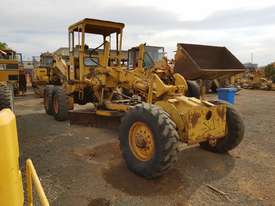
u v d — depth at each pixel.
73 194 2.93
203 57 4.54
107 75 6.01
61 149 4.50
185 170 3.62
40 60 16.17
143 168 3.29
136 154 3.52
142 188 3.09
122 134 3.69
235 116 4.05
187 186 3.15
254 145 4.82
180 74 4.27
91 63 6.72
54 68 10.20
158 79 4.27
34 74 14.74
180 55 4.15
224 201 2.82
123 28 6.66
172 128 3.16
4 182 1.10
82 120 6.25
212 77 4.32
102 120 5.95
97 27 6.47
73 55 6.97
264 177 3.42
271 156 4.23
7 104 5.88
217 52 4.73
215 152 4.36
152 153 3.28
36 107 9.50
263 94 15.88
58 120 6.81
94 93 6.61
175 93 4.18
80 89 6.88
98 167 3.72
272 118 7.56
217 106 3.79
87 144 4.79
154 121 3.19
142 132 3.43
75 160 3.98
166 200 2.83
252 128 6.23
